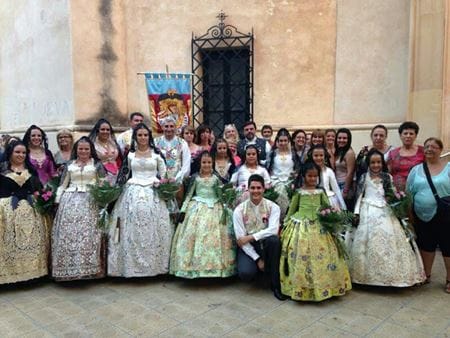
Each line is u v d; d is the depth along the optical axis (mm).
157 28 7652
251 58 7277
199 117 7586
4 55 9828
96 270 4223
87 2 7301
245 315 3559
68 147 5453
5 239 4082
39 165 4883
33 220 4215
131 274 4219
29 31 8492
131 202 4309
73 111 7234
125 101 7883
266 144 5707
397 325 3355
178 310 3662
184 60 7547
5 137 6137
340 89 6965
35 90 8414
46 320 3488
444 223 3994
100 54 7480
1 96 10156
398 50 6461
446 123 5473
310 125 7117
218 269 4137
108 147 5062
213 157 4797
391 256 3936
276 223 4105
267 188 4543
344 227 3996
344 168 5016
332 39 6988
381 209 4086
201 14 7445
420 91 5633
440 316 3514
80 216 4215
